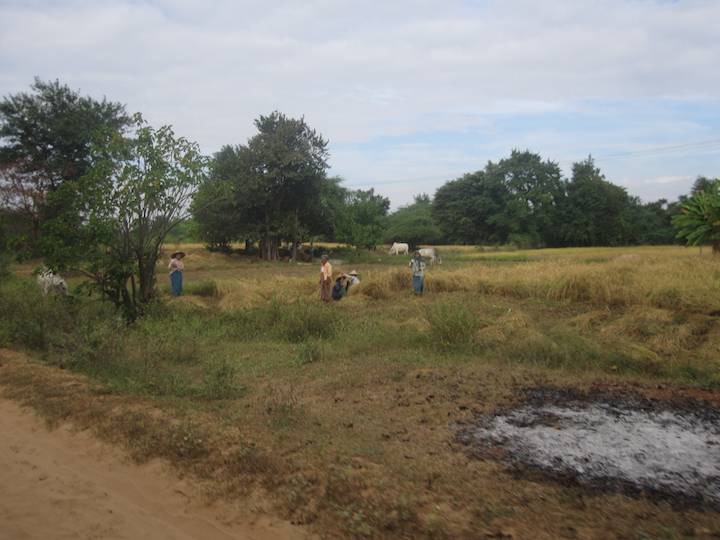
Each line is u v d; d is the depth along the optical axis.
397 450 5.34
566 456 5.23
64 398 7.17
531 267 19.53
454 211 71.31
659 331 10.66
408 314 13.92
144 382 7.79
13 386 7.82
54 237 12.40
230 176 38.44
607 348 9.59
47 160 37.66
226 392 7.26
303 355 9.39
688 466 5.02
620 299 13.99
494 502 4.26
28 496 4.88
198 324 12.31
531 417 6.34
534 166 68.88
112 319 11.39
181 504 4.72
